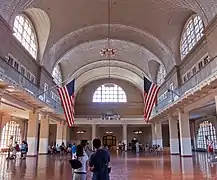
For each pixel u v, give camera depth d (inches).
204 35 510.3
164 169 368.2
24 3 483.8
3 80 402.9
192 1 482.3
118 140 1280.8
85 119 1119.6
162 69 903.1
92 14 649.6
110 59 998.4
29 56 614.9
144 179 271.3
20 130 1008.2
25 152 603.8
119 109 1267.2
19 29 570.9
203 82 434.6
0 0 419.8
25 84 549.3
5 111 772.0
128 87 1283.2
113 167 400.2
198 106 581.0
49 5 571.8
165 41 693.9
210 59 464.8
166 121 964.6
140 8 617.0
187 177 283.7
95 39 789.9
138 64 992.2
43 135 802.2
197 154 765.9
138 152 968.9
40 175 302.5
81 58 960.3
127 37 777.6
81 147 176.1
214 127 879.1
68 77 1003.3
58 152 860.6
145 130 1275.8
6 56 461.4
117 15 656.4
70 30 689.6
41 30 665.6
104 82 1285.7
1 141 856.3
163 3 571.2
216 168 367.6
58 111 833.5
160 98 909.8
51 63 770.2
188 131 657.6
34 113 669.9
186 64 647.8
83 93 1280.8
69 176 294.2
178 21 649.0
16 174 310.0
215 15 434.3
